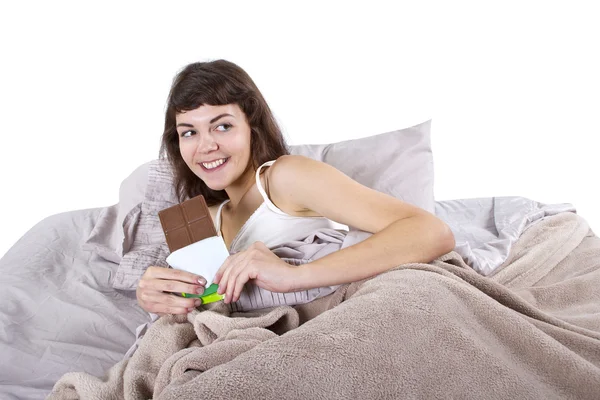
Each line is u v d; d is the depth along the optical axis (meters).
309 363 1.21
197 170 1.90
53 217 2.83
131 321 2.13
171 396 1.15
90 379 1.57
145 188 2.55
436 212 2.79
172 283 1.67
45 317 2.15
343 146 2.60
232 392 1.14
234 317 1.61
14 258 2.54
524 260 2.15
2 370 1.88
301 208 1.87
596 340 1.52
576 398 1.38
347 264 1.62
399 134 2.58
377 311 1.34
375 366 1.24
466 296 1.47
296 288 1.62
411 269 1.57
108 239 2.58
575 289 1.98
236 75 1.86
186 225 1.69
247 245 1.91
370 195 1.73
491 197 2.82
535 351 1.42
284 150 2.01
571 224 2.38
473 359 1.34
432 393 1.27
